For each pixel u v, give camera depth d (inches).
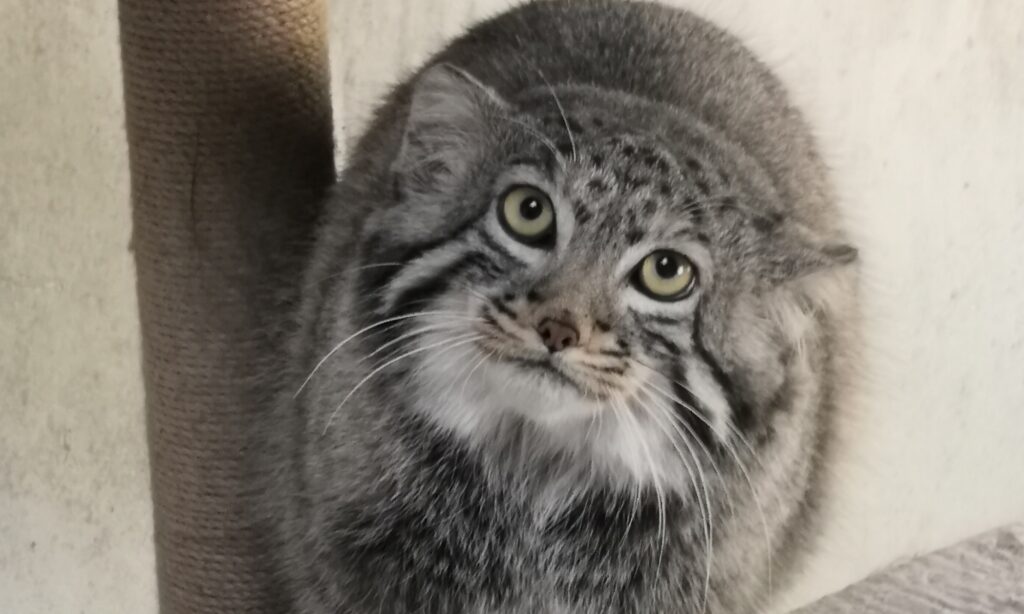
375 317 27.7
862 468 31.9
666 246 26.6
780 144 30.1
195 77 28.7
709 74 30.5
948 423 42.5
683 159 27.0
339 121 35.8
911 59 38.6
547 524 28.1
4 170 34.4
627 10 31.6
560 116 27.1
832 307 29.1
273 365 29.6
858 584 38.2
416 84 28.6
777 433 28.1
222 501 30.4
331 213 29.3
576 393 26.8
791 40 36.9
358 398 27.9
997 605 37.3
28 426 36.5
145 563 38.7
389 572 28.2
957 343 41.7
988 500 44.6
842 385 30.2
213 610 31.0
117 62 34.6
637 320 26.8
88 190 35.3
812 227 29.0
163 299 29.8
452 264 27.2
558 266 26.6
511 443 27.8
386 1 36.1
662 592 28.2
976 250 41.1
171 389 30.1
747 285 27.1
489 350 26.8
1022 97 40.0
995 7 38.9
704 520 27.8
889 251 39.8
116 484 37.8
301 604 29.6
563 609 28.3
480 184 27.1
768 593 29.9
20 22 33.6
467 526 28.0
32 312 35.7
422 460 27.8
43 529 37.5
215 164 29.1
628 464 27.5
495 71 29.7
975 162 40.3
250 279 29.7
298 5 29.3
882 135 39.0
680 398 27.1
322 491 28.4
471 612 28.3
